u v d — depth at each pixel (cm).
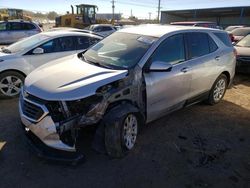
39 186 312
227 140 437
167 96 430
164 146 407
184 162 369
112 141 345
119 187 316
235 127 485
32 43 638
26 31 1753
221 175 345
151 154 384
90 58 437
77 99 320
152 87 396
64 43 662
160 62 389
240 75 914
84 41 696
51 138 324
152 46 407
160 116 442
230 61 579
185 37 470
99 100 337
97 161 361
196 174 345
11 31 1708
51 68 397
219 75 559
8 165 347
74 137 329
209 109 566
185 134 449
